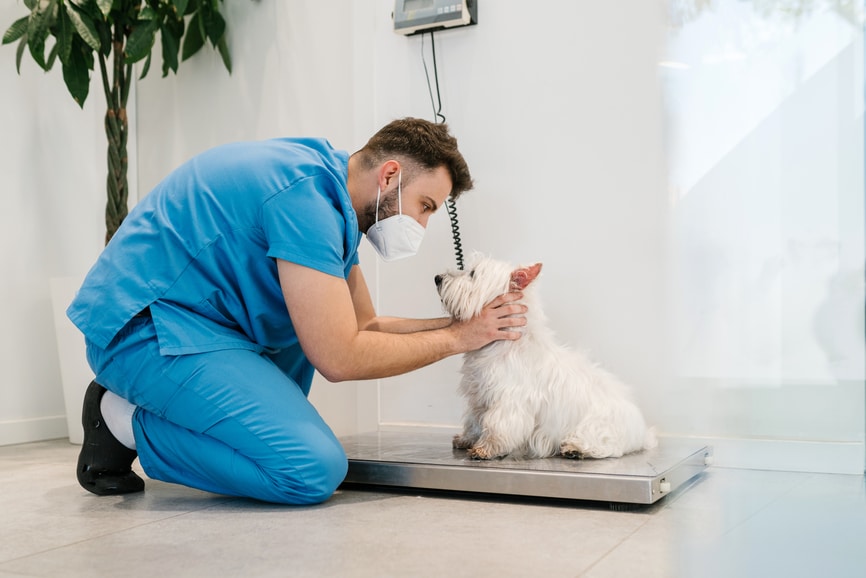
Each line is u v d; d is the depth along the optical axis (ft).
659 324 6.89
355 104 8.25
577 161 7.25
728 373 6.62
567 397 5.82
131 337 5.04
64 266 9.41
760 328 6.50
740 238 6.58
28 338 9.00
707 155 6.70
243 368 5.06
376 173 5.39
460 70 7.77
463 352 5.90
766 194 6.48
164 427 5.21
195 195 5.19
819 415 6.32
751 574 3.52
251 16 9.09
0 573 3.62
